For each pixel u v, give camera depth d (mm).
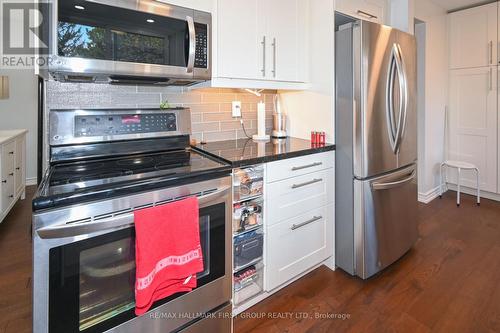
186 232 1172
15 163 3236
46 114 1455
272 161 1632
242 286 1653
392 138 2039
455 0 3219
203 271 1330
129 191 1061
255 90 2252
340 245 2076
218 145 1950
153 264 1079
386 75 1944
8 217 3074
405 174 2203
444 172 3801
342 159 1988
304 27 2078
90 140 1441
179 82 1700
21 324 1567
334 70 1964
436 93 3486
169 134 1681
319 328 1543
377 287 1886
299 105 2238
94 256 1013
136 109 1581
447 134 3723
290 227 1786
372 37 1833
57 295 952
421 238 2566
